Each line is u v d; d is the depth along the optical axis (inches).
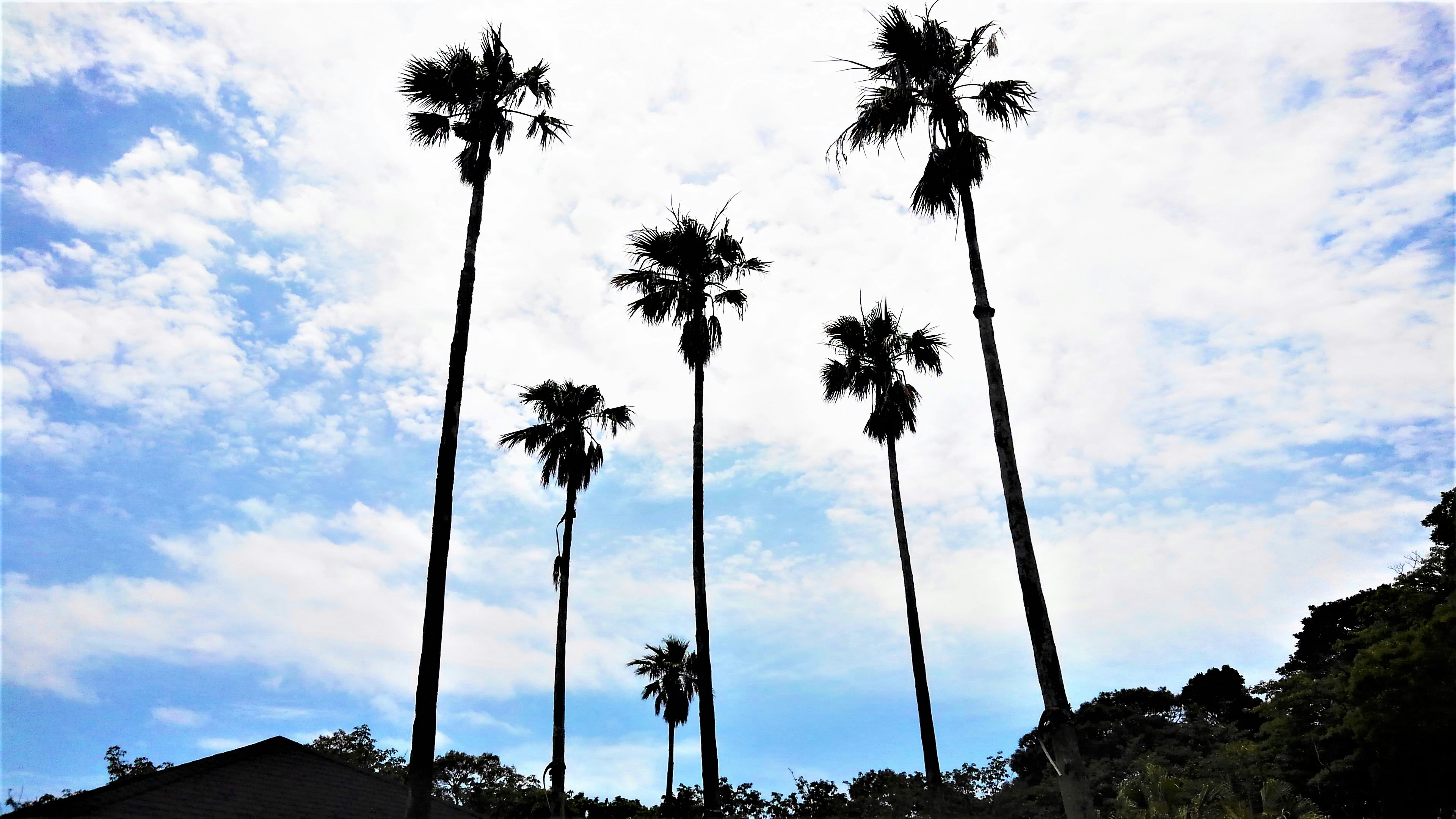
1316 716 1427.2
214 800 765.3
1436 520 1326.3
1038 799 1037.8
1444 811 1045.2
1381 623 1263.5
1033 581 526.3
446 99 737.6
